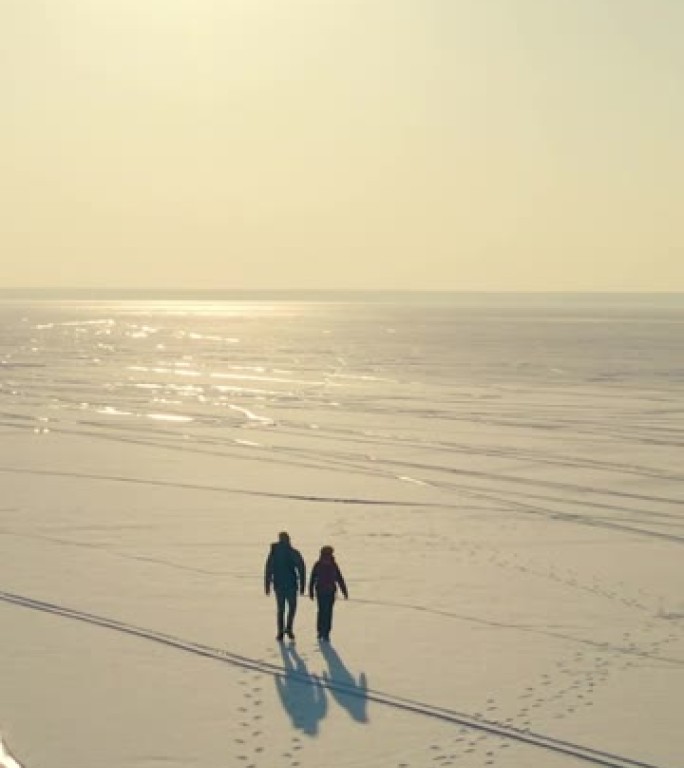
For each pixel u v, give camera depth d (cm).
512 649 1742
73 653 1700
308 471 3762
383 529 2756
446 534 2703
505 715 1455
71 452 4188
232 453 4209
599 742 1368
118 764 1290
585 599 2064
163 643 1755
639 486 3519
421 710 1471
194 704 1486
